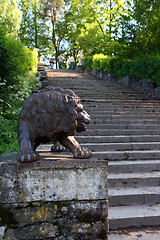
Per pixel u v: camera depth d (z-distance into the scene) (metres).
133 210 3.31
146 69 11.41
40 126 2.04
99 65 16.22
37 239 1.93
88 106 7.86
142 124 6.89
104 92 10.51
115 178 3.97
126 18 13.46
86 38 19.25
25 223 1.93
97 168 2.01
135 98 9.80
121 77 13.69
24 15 31.05
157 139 6.07
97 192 2.02
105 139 5.73
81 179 2.00
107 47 17.67
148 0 11.67
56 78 13.38
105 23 23.69
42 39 31.53
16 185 1.92
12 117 5.97
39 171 1.94
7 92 6.50
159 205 3.52
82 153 2.10
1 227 1.90
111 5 23.64
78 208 1.99
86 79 14.43
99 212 2.03
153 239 2.81
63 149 2.61
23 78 7.73
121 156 4.95
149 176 4.12
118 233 2.95
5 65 6.25
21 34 31.22
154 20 11.94
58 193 1.97
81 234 1.99
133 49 13.55
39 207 1.94
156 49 12.41
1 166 1.91
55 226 1.96
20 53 7.84
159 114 7.92
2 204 1.91
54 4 29.41
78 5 23.30
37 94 2.12
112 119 7.16
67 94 2.06
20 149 1.95
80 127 2.09
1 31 7.32
